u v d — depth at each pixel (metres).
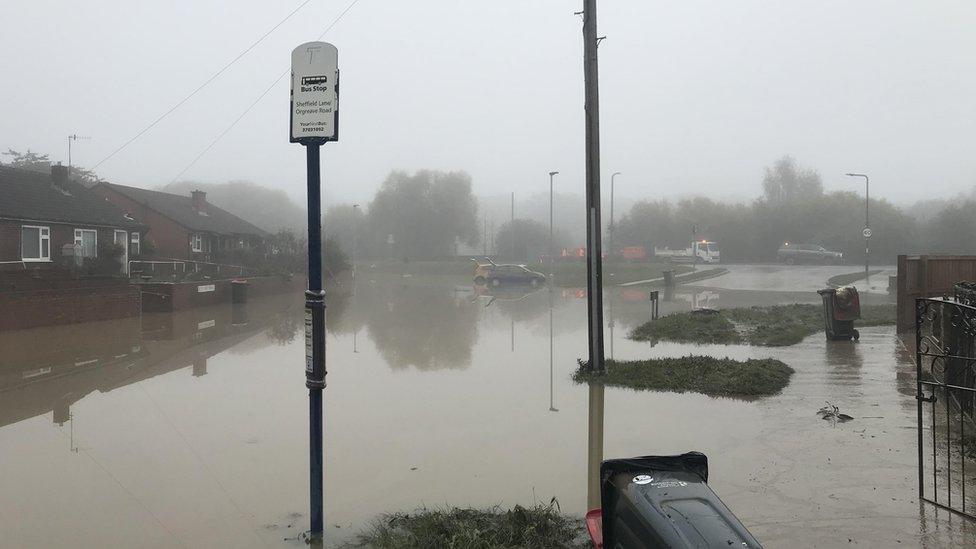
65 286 22.09
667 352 15.65
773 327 19.19
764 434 8.68
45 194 31.45
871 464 7.37
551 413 10.20
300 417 10.24
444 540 5.59
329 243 49.12
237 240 51.53
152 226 43.28
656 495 4.07
